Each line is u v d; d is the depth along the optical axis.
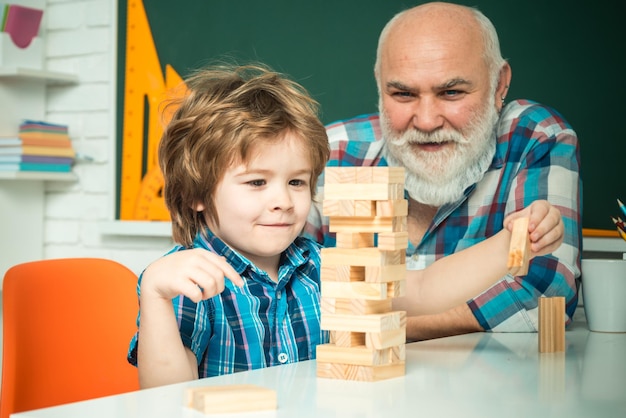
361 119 1.93
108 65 2.67
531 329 1.38
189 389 0.68
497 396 0.75
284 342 1.14
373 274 0.81
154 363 0.91
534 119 1.69
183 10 2.53
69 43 2.74
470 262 1.12
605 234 2.03
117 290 1.49
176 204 1.22
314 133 1.17
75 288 1.45
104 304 1.47
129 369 1.46
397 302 1.15
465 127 1.63
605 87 2.03
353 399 0.73
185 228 1.21
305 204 1.15
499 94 1.72
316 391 0.76
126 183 2.60
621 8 2.01
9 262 2.68
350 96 2.31
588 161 2.04
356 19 2.29
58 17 2.76
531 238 1.02
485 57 1.64
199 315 1.05
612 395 0.77
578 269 1.52
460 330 1.43
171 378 0.91
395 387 0.79
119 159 2.62
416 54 1.61
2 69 2.57
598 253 2.08
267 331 1.13
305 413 0.66
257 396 0.67
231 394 0.66
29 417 0.65
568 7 2.05
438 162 1.65
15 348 1.35
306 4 2.36
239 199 1.11
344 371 0.82
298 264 1.19
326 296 0.83
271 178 1.11
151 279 0.90
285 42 2.39
